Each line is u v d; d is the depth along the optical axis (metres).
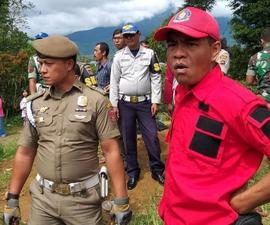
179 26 2.01
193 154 2.04
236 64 37.19
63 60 2.98
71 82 3.07
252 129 1.92
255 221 2.01
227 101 1.97
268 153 1.92
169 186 2.17
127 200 3.08
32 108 3.14
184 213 2.10
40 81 6.15
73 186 3.08
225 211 2.00
